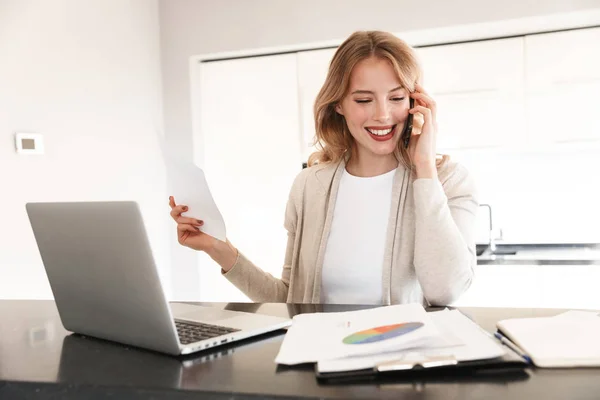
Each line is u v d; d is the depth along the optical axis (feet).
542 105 9.91
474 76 10.20
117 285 2.85
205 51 11.00
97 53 9.38
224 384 2.34
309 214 5.24
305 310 3.86
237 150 11.42
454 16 9.56
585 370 2.34
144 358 2.79
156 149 11.03
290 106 11.07
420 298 4.90
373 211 4.97
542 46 9.83
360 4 10.06
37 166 8.08
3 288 7.48
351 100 4.72
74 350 3.02
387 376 2.35
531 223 11.39
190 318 3.46
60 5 8.55
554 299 10.01
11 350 3.07
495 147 10.19
